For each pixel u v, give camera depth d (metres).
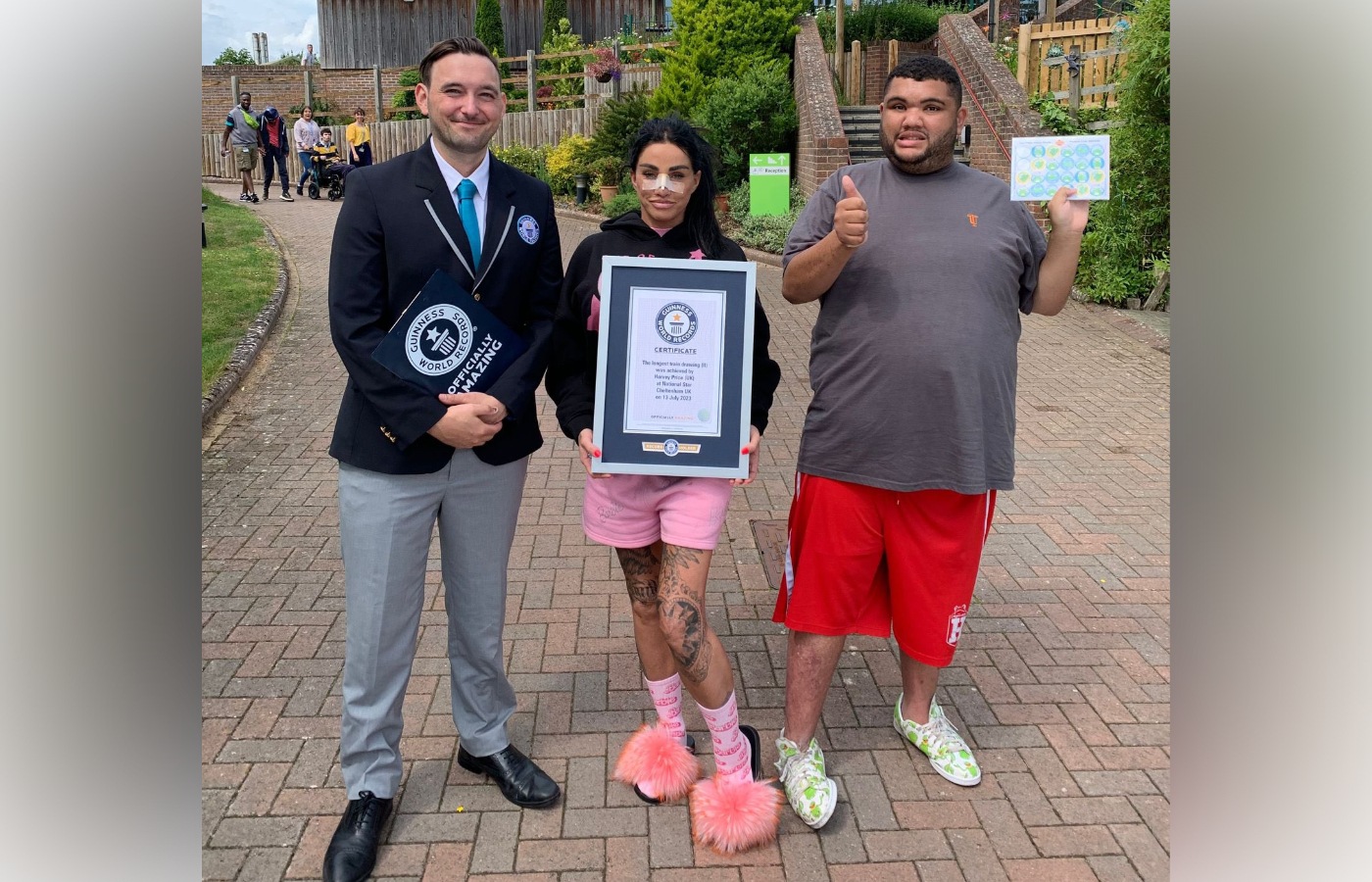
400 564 2.66
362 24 23.70
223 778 3.08
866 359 2.78
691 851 2.79
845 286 2.81
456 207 2.59
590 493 2.87
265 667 3.71
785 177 12.12
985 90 12.81
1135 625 4.13
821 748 3.29
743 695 3.61
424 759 3.18
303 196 18.38
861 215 2.53
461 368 2.59
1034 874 2.73
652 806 2.98
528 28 23.91
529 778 2.97
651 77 18.53
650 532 2.83
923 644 3.00
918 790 3.08
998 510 5.39
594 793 3.03
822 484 2.90
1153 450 6.27
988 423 2.83
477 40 2.54
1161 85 8.95
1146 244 9.86
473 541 2.79
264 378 7.35
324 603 4.21
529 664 3.77
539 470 5.90
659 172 2.65
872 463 2.81
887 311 2.76
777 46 14.83
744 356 2.68
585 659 3.81
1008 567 4.69
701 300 2.68
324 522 5.02
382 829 2.83
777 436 6.52
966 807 3.00
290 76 23.52
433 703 3.49
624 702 3.53
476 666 2.95
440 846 2.79
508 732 3.33
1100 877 2.72
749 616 4.19
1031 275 2.92
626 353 2.68
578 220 14.53
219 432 6.28
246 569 4.50
